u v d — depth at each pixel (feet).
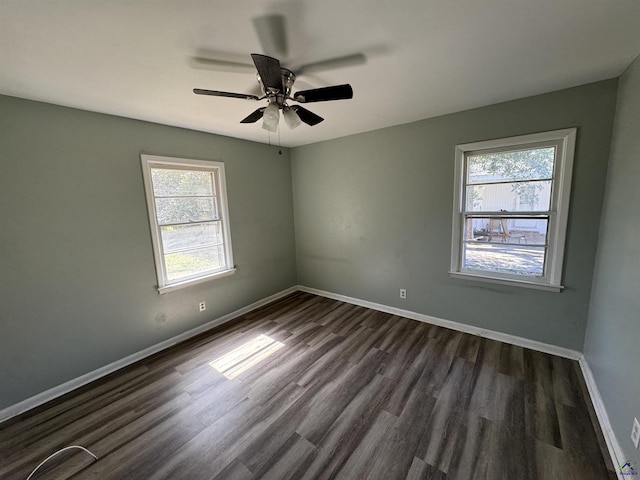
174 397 6.98
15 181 6.49
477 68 5.91
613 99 6.65
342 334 9.95
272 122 5.69
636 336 4.61
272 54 5.13
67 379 7.47
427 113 8.93
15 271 6.59
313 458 5.20
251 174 12.10
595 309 7.02
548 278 8.17
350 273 12.73
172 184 9.62
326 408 6.44
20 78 5.56
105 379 7.85
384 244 11.37
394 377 7.45
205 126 9.48
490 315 9.23
